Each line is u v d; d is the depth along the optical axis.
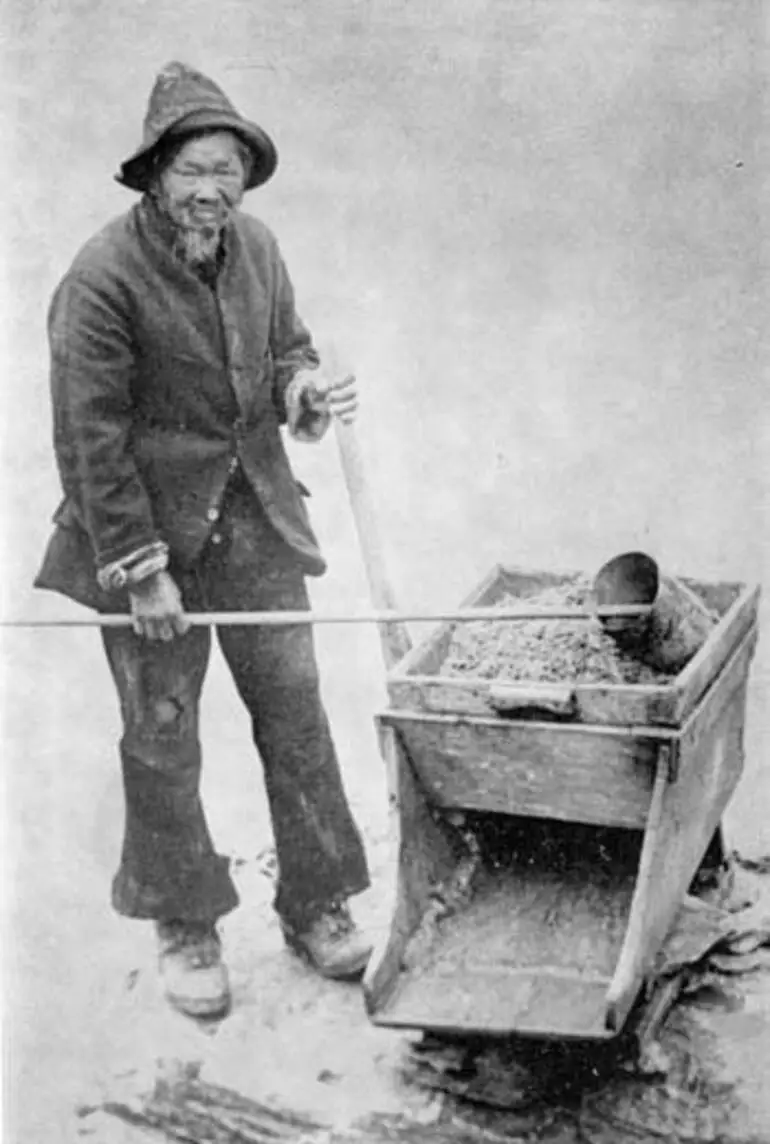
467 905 5.11
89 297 5.13
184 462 5.24
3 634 5.50
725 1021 5.14
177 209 5.10
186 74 5.14
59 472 5.29
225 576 5.35
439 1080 5.24
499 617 5.02
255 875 5.54
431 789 4.98
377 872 5.52
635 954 4.66
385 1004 4.90
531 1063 5.14
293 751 5.45
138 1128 5.47
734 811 5.36
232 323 5.19
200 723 5.46
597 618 4.93
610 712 4.67
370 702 5.41
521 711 4.74
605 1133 5.08
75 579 5.38
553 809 4.87
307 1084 5.36
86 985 5.59
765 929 5.25
